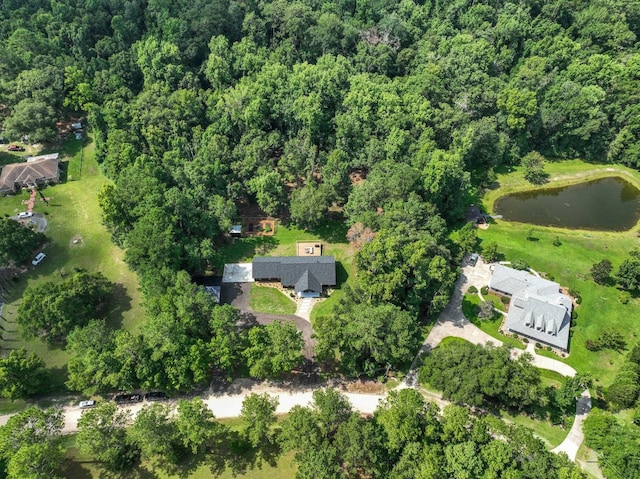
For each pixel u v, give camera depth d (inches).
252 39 6146.7
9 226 4180.6
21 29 5777.6
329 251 4544.8
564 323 3804.1
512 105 5546.3
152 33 6072.8
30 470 2615.7
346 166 4751.5
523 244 4680.1
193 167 4603.8
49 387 3472.0
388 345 3334.2
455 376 3218.5
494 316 4005.9
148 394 3415.4
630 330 3929.6
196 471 3046.3
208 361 3272.6
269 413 2994.6
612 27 6348.4
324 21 6131.9
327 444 2817.4
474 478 2689.5
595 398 3459.6
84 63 5831.7
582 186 5565.9
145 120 5157.5
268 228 4771.2
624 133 5753.0
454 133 5132.9
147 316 3777.1
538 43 6314.0
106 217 4089.6
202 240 4220.0
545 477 2598.4
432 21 6722.4
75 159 5433.1
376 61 6077.8
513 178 5590.6
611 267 4190.5
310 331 3865.7
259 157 4852.4
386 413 2940.5
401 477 2699.3
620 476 2869.1
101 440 2842.0
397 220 4126.5
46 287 3700.8
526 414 3339.1
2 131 5620.1
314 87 5300.2
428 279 3821.4
